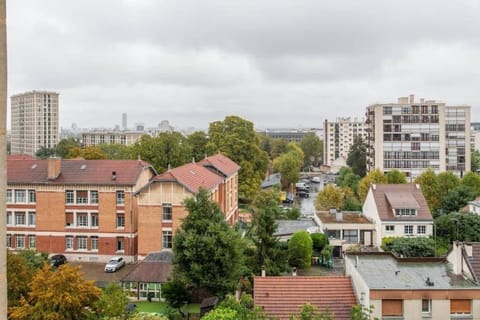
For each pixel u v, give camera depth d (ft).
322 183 548.72
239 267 141.28
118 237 206.69
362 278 110.01
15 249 205.87
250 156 336.49
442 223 221.05
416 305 105.19
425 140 402.93
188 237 138.10
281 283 118.52
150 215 196.85
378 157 405.39
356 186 339.36
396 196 228.43
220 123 344.90
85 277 184.65
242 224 274.98
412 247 194.90
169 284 140.67
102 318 105.70
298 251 188.85
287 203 385.50
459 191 263.90
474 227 215.10
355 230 223.71
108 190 207.10
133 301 160.25
